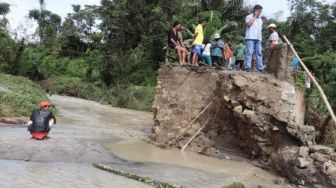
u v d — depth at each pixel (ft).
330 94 58.90
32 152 35.96
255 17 48.52
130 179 31.27
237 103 45.42
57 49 182.91
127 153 41.65
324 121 50.14
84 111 89.10
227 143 48.26
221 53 54.29
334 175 34.24
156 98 52.95
